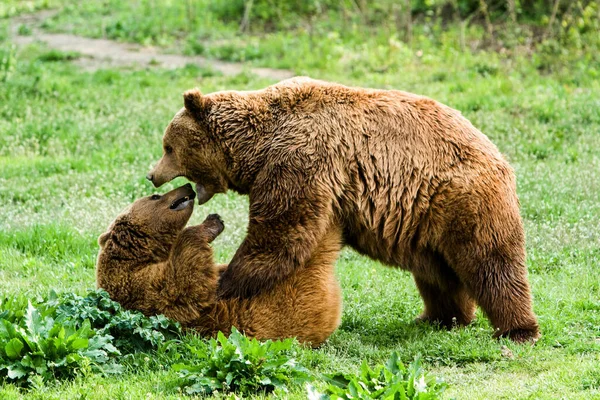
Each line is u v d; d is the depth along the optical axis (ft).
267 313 36.19
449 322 41.29
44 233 53.47
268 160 37.68
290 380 32.17
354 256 52.65
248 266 36.86
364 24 109.81
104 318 35.19
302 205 36.58
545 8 107.86
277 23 119.65
